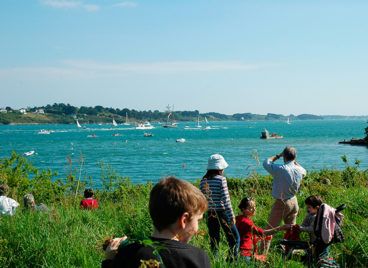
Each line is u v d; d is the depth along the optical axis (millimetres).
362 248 7590
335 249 8336
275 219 9438
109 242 3066
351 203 11375
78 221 9070
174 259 2635
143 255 2654
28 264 7027
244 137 165750
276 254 7812
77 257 7152
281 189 9289
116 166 64625
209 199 7820
